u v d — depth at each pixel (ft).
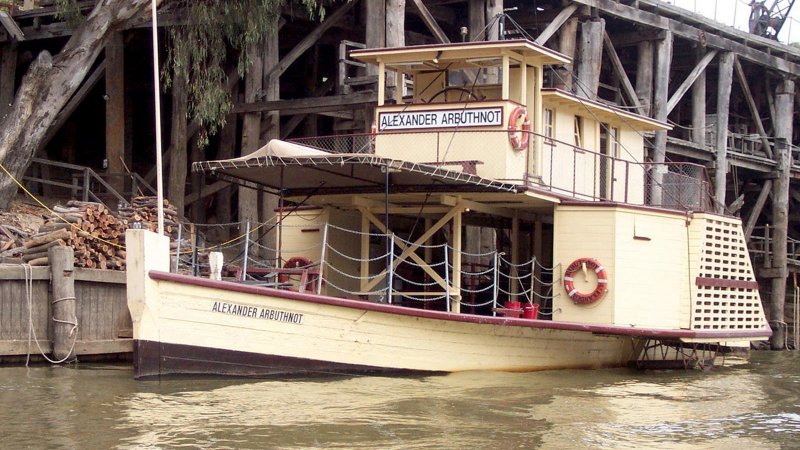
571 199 55.62
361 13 91.04
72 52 71.36
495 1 74.49
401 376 48.26
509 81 55.36
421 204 55.16
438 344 49.34
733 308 61.31
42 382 44.65
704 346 62.13
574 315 54.60
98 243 56.65
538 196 52.70
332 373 46.16
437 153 51.93
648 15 88.28
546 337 53.88
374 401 41.73
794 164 110.83
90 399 40.09
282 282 52.65
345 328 46.21
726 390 52.49
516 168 52.60
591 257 54.44
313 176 50.93
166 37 83.41
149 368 41.96
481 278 66.08
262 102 77.36
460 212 53.26
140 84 101.50
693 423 41.27
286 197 55.16
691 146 93.76
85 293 54.19
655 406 45.11
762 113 122.93
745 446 37.01
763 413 44.78
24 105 69.97
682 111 122.62
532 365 54.03
